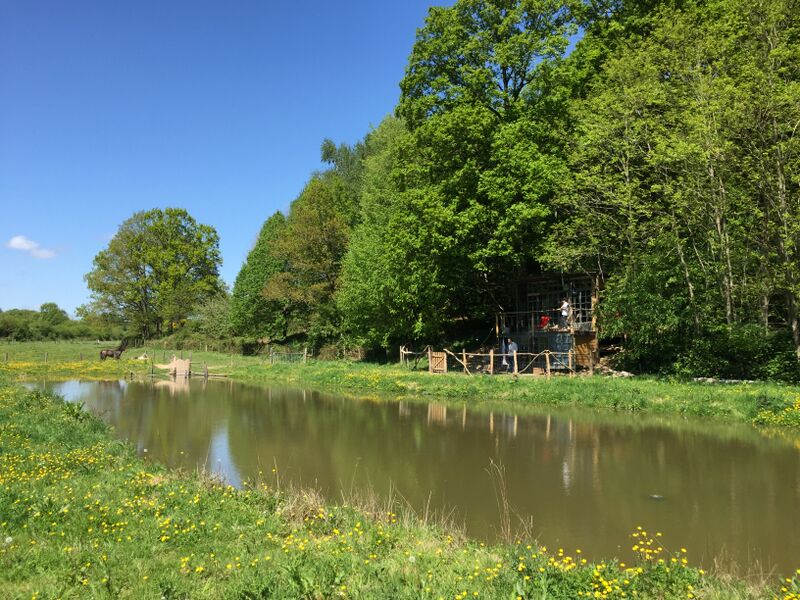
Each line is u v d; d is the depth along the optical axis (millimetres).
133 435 15852
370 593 5055
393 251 29219
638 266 21047
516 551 6484
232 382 33844
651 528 7961
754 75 17750
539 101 25484
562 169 23375
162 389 29453
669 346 20922
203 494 8555
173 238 69375
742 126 17688
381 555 6293
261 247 51594
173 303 63906
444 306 29969
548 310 27047
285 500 8484
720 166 18531
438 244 25406
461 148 25781
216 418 18891
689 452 12273
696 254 20188
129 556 6023
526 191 23609
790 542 7391
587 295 26141
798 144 16797
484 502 9242
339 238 42344
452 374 26266
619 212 21922
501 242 23969
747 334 18172
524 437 14250
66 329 86750
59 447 11734
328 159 57344
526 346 28375
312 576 5348
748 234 18219
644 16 25375
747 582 6020
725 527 7965
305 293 43094
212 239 73125
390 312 31828
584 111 23531
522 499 9352
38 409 16500
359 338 35812
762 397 15516
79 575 5469
